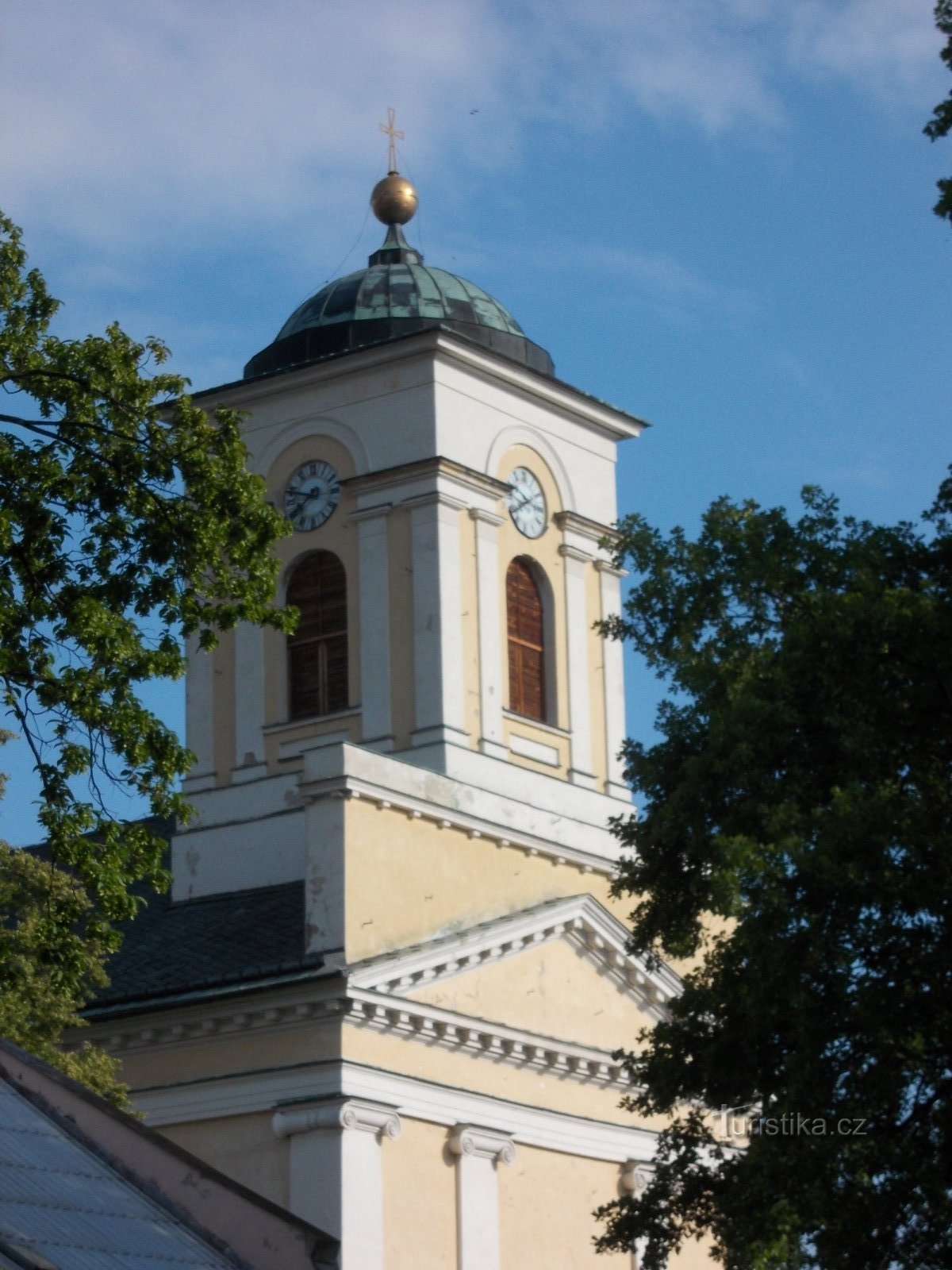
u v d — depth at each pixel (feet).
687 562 117.19
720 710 111.75
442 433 180.75
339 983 153.89
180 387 125.08
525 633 185.06
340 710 178.81
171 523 120.98
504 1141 164.04
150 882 121.29
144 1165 98.99
